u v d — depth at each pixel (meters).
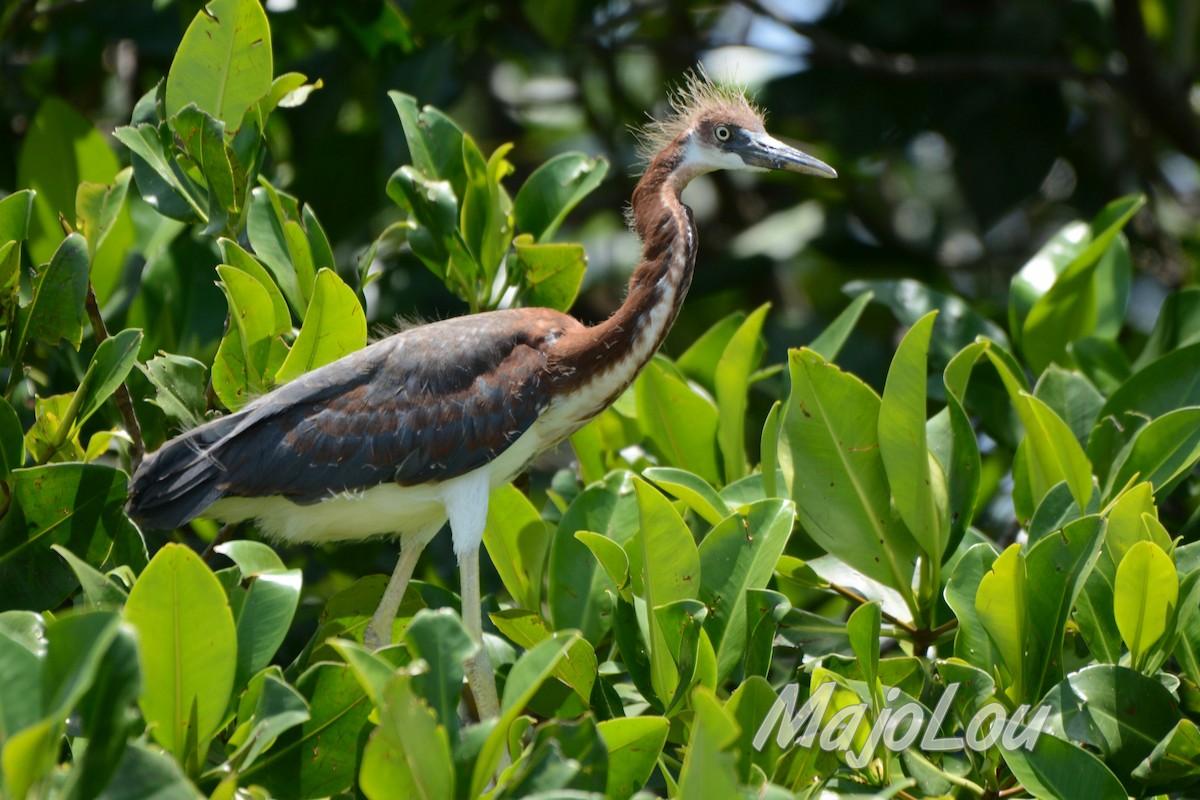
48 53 13.49
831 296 18.80
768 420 8.75
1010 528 11.44
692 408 10.34
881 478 8.66
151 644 5.93
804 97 16.94
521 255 10.24
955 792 7.63
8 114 14.14
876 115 16.83
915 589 9.25
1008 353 10.29
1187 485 11.24
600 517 8.93
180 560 5.80
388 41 13.99
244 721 6.59
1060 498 8.52
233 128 9.69
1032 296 11.98
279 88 9.71
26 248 11.32
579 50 17.59
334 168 14.06
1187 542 9.74
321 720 6.74
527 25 17.06
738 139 9.98
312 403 8.89
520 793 5.74
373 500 9.02
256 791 6.06
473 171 10.51
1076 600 8.05
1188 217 19.98
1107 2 17.27
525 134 19.55
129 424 9.20
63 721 4.94
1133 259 17.45
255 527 9.47
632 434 11.00
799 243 17.08
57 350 10.25
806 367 8.55
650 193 10.00
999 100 16.73
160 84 9.82
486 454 9.02
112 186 9.55
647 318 9.53
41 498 7.84
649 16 19.53
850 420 8.61
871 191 19.22
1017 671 7.57
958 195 18.61
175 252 11.03
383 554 11.70
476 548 8.91
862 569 8.73
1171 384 9.98
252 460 8.79
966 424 8.82
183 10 13.27
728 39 17.42
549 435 9.55
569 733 5.96
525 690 5.59
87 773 5.06
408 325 10.62
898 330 17.86
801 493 8.71
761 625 7.38
